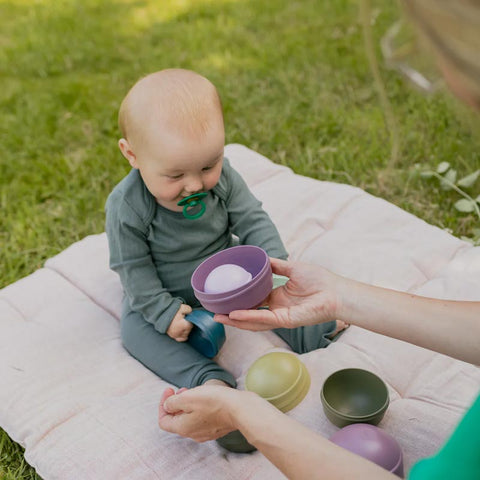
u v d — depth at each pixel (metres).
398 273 2.00
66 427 1.64
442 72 0.74
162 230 1.85
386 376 1.70
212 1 4.48
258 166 2.55
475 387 1.62
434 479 0.93
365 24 0.84
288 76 3.53
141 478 1.50
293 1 4.31
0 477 1.74
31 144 3.20
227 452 1.57
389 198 2.69
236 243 2.10
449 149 2.83
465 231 2.50
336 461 1.07
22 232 2.69
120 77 3.71
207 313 1.76
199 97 1.70
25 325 1.95
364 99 3.28
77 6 4.60
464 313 1.35
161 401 1.56
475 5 0.64
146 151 1.69
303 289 1.54
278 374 1.63
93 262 2.18
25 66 3.87
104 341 1.92
